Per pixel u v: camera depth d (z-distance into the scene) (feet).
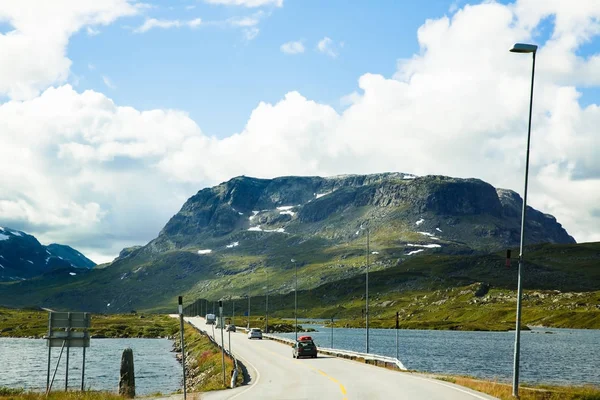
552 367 318.24
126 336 652.48
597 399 113.70
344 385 126.82
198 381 215.10
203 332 461.78
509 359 368.68
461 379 136.98
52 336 115.75
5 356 377.71
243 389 127.24
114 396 111.65
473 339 609.01
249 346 318.65
